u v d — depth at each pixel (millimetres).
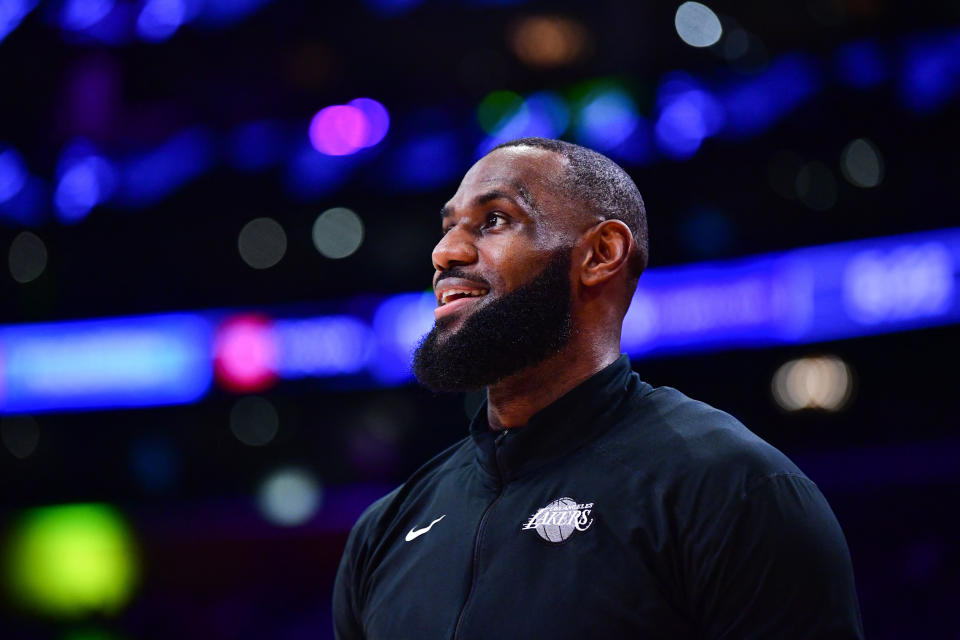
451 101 38031
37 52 40250
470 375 4492
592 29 35844
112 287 40625
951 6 31203
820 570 3748
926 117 31359
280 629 31594
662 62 34594
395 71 38562
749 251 33406
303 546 33094
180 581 32875
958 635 24828
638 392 4574
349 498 35375
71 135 40312
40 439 41188
